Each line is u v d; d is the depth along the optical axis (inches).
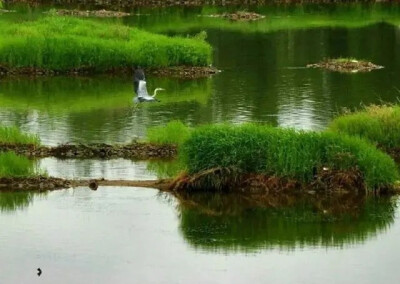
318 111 1717.5
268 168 1186.6
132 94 1894.7
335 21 3046.3
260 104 1786.4
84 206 1131.3
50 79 2052.2
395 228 1082.7
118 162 1320.1
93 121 1615.4
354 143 1202.0
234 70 2193.7
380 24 2979.8
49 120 1625.2
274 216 1119.0
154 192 1187.9
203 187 1184.8
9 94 1883.6
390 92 1927.9
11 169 1211.9
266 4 3506.4
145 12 3260.3
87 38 2192.4
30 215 1097.4
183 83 2027.6
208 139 1195.9
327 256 995.9
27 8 3282.5
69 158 1343.5
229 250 1009.5
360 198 1169.4
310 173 1183.6
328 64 2265.0
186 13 3243.1
